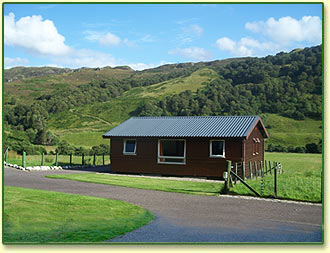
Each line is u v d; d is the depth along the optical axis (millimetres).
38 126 89062
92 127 100500
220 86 124875
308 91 111125
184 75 167750
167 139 23859
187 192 15922
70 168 28656
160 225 10203
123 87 159125
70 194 14445
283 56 137875
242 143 21828
